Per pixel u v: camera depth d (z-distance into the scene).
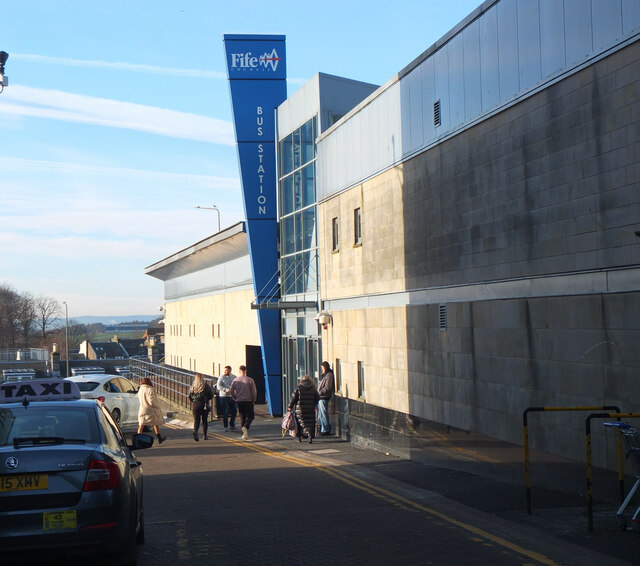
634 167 9.54
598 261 10.27
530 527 8.91
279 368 28.73
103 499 6.63
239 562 7.57
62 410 7.62
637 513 8.39
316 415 22.14
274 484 12.98
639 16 9.41
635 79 9.50
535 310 11.75
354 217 20.02
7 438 7.14
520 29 12.07
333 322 21.75
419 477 13.72
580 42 10.60
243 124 28.39
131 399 26.03
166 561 7.62
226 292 39.69
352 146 19.98
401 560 7.59
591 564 7.28
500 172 12.77
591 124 10.38
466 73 13.87
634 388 9.52
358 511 10.34
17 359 96.94
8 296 146.75
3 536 6.38
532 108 11.80
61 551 6.49
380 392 18.27
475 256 13.63
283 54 28.72
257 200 28.41
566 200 10.98
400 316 17.03
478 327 13.54
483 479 13.11
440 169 14.99
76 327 190.88
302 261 25.27
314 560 7.63
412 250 16.34
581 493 10.62
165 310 57.78
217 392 27.92
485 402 13.32
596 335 10.29
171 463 16.33
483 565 7.34
